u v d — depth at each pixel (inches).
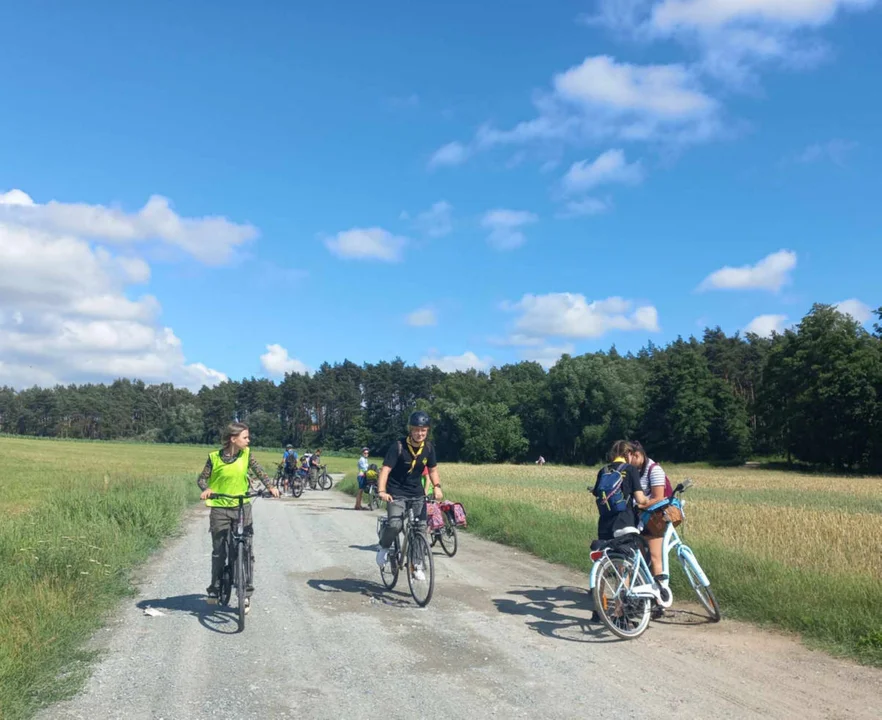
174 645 242.1
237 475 280.8
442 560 446.0
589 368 3395.7
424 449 325.4
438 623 277.4
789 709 185.9
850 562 390.9
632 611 261.3
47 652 220.2
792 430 2583.7
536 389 3705.7
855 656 233.0
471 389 4190.5
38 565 323.3
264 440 5064.0
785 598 287.1
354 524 660.1
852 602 276.2
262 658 227.9
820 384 2514.8
